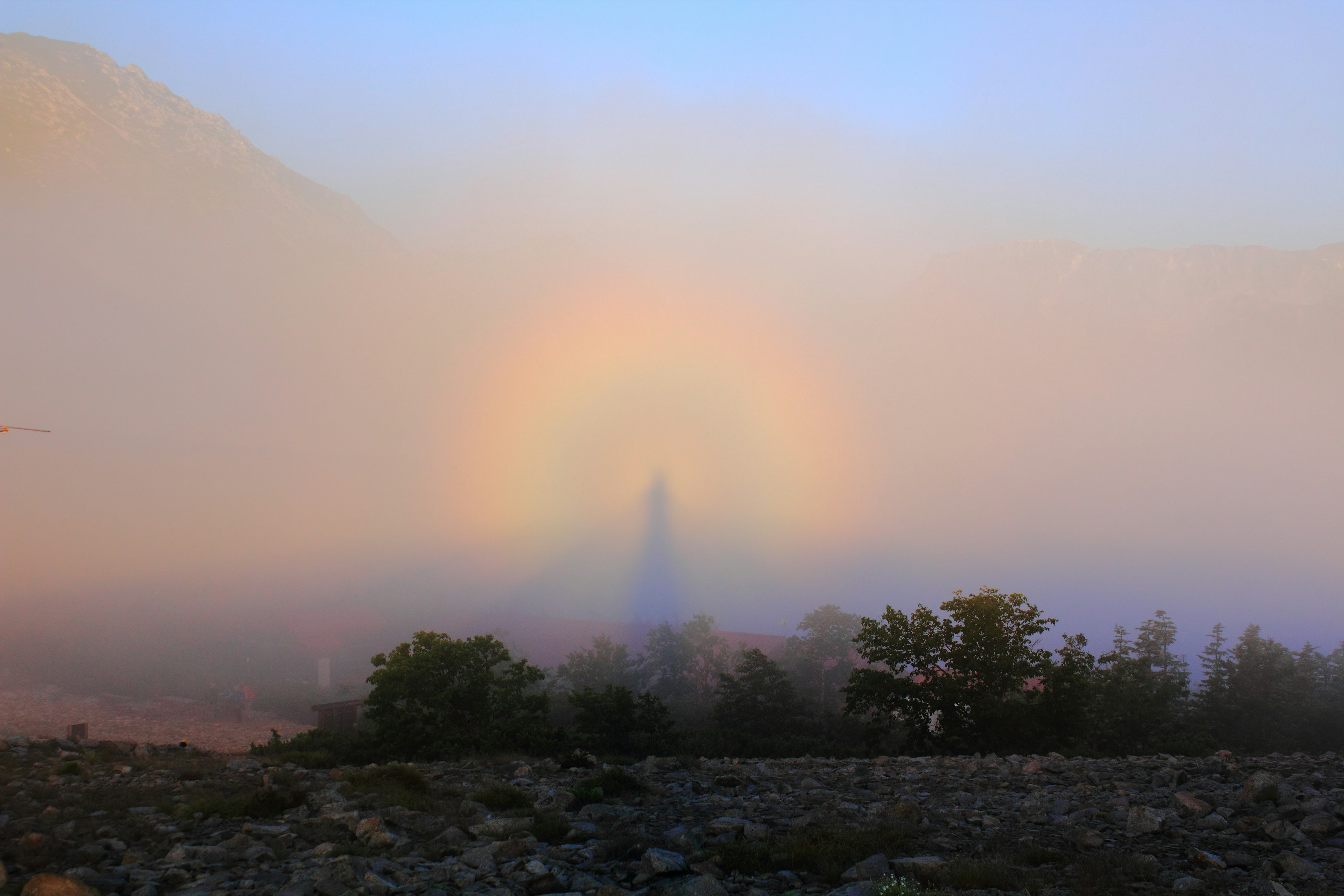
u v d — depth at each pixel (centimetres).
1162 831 1103
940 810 1292
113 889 820
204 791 1397
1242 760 1878
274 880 873
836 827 1127
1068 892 841
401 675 2777
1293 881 855
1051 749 3120
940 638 3325
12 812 1179
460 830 1120
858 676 3434
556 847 1048
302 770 1680
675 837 1073
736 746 4741
